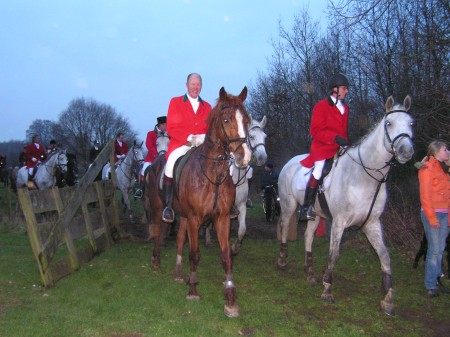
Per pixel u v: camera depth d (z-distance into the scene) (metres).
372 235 4.88
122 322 4.34
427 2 8.60
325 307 4.87
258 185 21.53
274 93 20.84
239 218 7.28
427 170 5.13
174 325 4.25
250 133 7.54
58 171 12.11
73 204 6.54
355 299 5.14
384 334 4.20
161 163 6.21
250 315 4.55
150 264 6.80
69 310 4.71
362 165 4.74
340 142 5.04
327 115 5.33
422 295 5.35
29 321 4.39
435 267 5.23
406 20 9.56
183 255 7.51
